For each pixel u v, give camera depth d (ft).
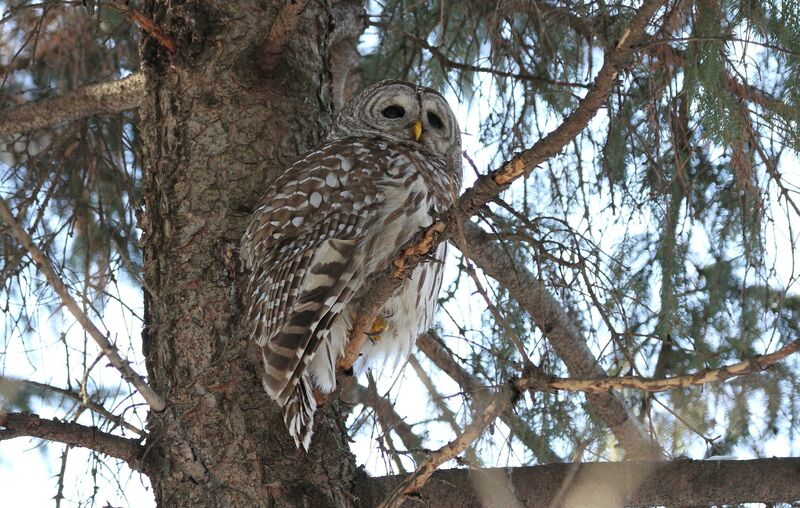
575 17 30.30
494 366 28.63
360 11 35.73
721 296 29.50
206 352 26.58
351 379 27.48
